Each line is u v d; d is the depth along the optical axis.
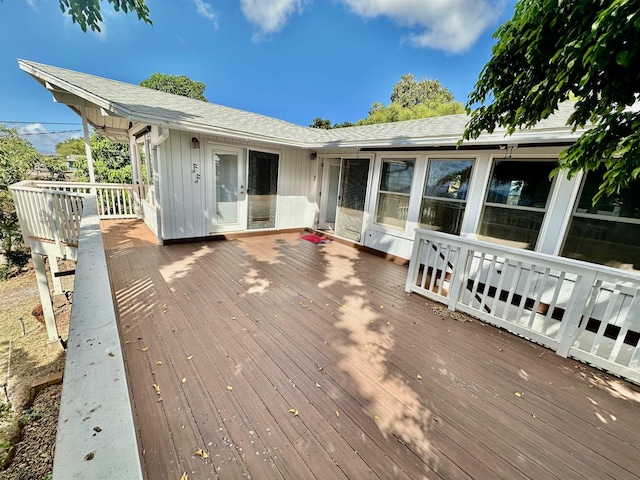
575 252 3.55
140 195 7.16
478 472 1.49
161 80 23.25
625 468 1.57
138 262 4.36
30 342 5.79
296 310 3.20
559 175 3.56
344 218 6.69
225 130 5.16
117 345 1.05
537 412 1.94
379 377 2.18
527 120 1.89
